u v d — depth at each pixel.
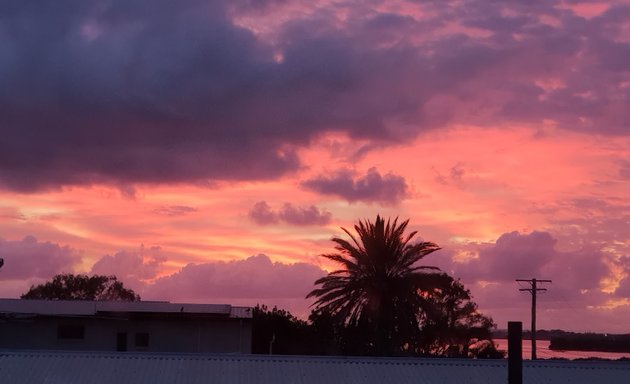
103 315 45.28
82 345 44.97
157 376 31.42
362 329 54.25
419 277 52.03
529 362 34.19
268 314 61.19
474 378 32.22
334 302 52.25
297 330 60.91
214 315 46.00
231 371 32.00
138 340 45.56
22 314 44.44
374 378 31.84
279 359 33.09
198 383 31.05
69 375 31.19
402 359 33.62
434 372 32.53
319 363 32.84
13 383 30.48
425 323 60.38
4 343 44.34
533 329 67.56
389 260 51.84
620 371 33.72
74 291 89.62
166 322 45.88
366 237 52.03
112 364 32.12
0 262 42.94
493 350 68.69
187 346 45.91
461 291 66.69
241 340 46.41
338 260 52.50
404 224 52.41
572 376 33.03
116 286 91.31
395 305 51.75
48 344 44.69
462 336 67.19
